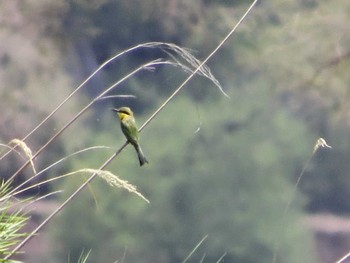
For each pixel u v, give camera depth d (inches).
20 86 788.6
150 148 729.0
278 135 794.2
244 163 756.6
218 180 731.4
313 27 788.6
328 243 824.9
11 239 193.3
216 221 707.4
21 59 807.1
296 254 722.2
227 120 774.5
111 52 827.4
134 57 819.4
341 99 796.6
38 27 821.2
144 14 817.5
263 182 751.7
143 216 663.1
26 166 200.2
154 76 769.6
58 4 815.1
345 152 824.3
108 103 769.6
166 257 680.4
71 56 822.5
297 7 804.6
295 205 751.1
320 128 818.2
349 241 819.4
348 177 837.2
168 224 682.2
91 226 601.0
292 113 810.8
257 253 696.4
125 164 704.4
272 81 803.4
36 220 551.2
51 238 582.2
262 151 764.0
